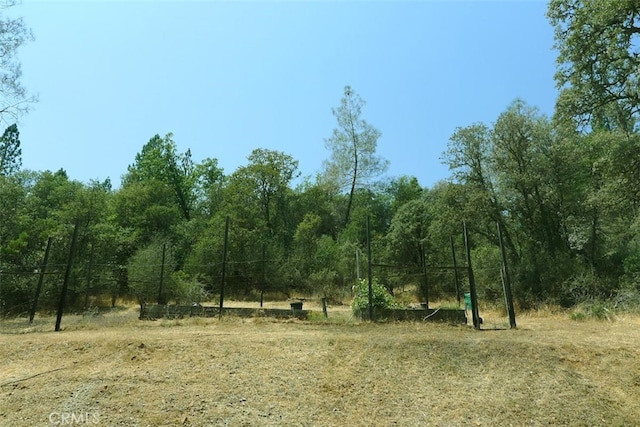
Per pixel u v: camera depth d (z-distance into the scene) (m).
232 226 34.28
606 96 18.31
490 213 27.34
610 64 17.66
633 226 21.38
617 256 25.19
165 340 9.80
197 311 15.43
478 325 12.73
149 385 7.35
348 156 46.78
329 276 31.75
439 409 7.15
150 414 6.38
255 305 26.20
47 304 22.80
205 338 10.15
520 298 23.36
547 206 27.67
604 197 20.42
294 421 6.51
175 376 7.78
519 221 29.20
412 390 7.78
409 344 9.78
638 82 16.73
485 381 8.20
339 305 27.50
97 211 31.25
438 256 33.28
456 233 29.03
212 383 7.57
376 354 9.23
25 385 7.29
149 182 42.09
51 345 9.40
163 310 15.43
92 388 7.15
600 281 22.52
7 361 8.56
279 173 44.56
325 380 7.96
